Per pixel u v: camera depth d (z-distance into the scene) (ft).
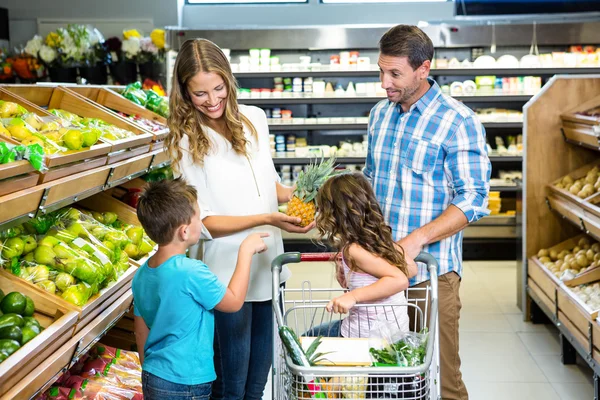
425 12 29.27
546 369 14.76
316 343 7.42
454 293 9.83
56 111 11.75
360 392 6.81
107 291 9.75
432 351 7.02
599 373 12.23
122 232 11.57
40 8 29.12
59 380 10.27
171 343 8.23
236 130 9.30
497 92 24.57
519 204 18.60
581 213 15.19
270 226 9.94
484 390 13.73
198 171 9.45
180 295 8.09
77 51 25.03
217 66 8.89
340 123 24.94
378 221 8.32
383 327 7.94
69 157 9.02
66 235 10.02
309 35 24.58
